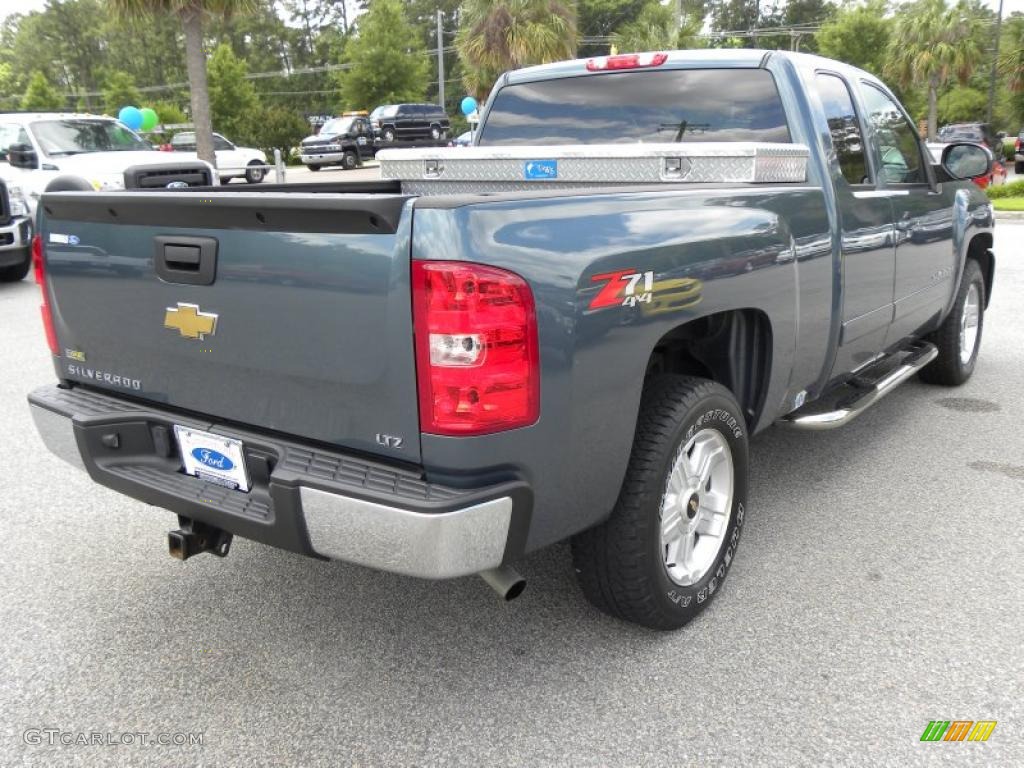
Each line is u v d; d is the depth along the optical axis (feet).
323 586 11.26
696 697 8.85
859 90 13.89
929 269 15.97
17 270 37.32
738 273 9.59
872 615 10.34
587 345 7.75
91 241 9.35
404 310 7.09
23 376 21.70
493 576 7.85
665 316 8.60
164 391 9.20
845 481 14.53
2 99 310.24
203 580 11.45
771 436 16.87
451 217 6.91
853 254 12.41
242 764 8.01
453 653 9.71
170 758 8.09
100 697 9.01
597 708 8.71
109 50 286.66
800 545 12.17
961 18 127.24
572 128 14.12
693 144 10.87
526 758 8.02
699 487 10.02
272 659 9.66
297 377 7.93
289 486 7.62
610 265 7.91
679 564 9.88
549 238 7.48
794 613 10.40
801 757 7.96
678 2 103.96
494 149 12.61
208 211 8.04
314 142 108.88
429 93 253.65
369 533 7.34
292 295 7.71
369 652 9.76
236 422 8.67
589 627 10.18
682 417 9.12
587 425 7.95
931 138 124.36
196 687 9.16
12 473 15.29
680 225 8.86
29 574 11.64
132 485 9.18
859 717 8.50
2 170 41.83
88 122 43.96
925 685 8.99
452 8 257.34
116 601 10.93
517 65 88.12
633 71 13.48
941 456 15.64
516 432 7.37
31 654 9.76
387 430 7.50
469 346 7.00
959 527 12.73
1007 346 23.80
